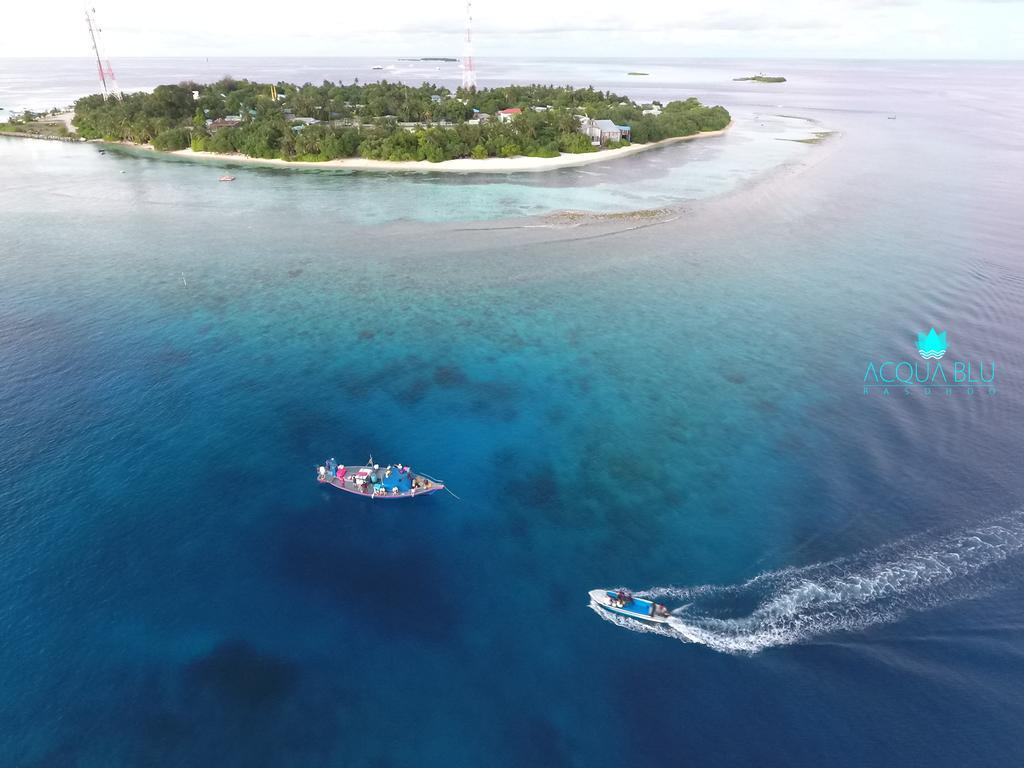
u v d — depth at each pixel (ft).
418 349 204.33
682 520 132.67
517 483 144.05
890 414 168.45
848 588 115.34
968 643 104.32
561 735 91.81
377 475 142.82
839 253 296.10
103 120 593.42
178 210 371.15
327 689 98.32
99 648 103.91
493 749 90.22
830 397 176.96
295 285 256.52
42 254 289.53
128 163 506.89
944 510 134.00
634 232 333.01
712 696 96.53
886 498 137.90
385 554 123.85
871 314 230.07
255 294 246.27
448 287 256.52
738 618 109.70
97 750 89.71
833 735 90.79
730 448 155.84
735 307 237.86
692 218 359.25
